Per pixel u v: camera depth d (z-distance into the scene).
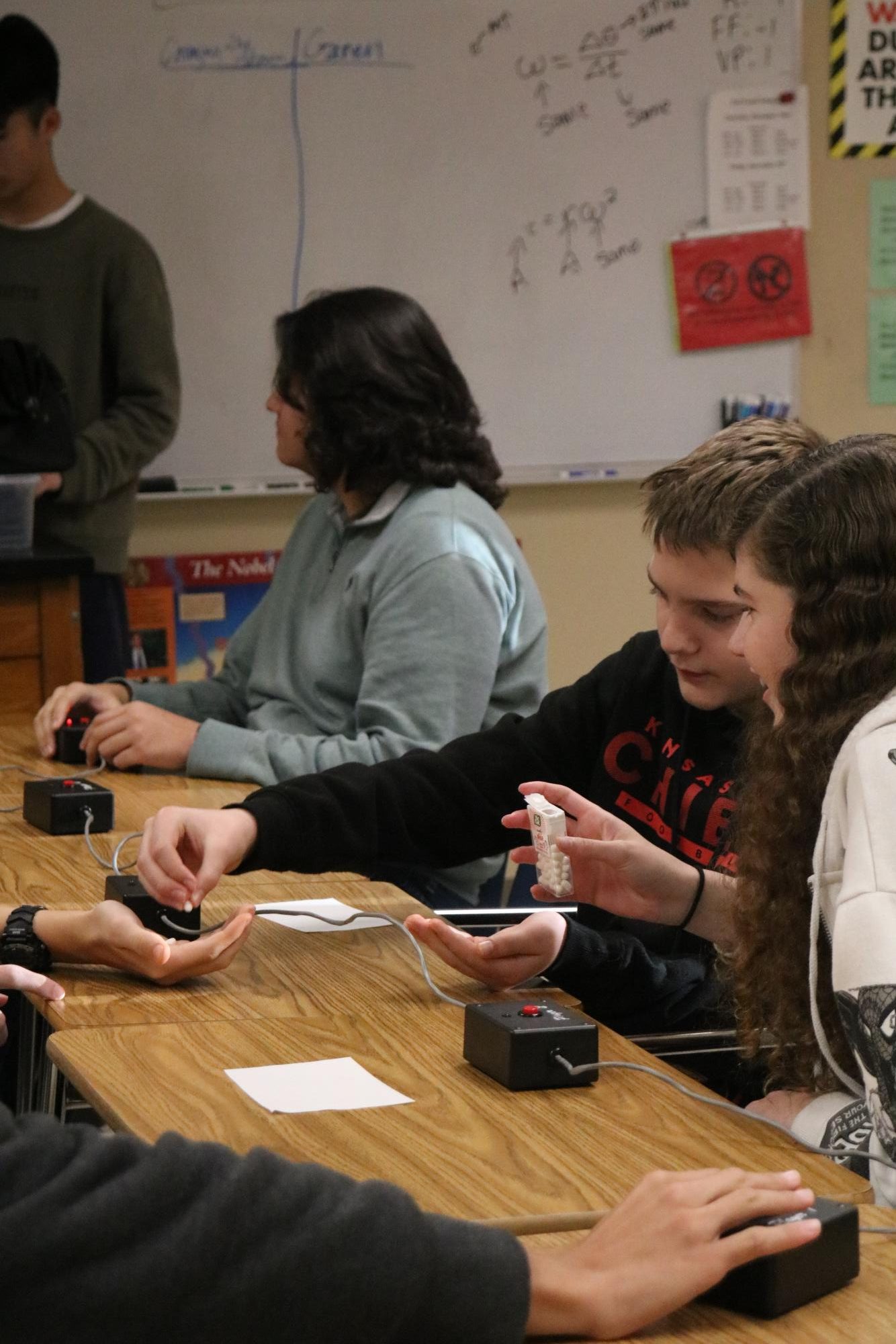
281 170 3.59
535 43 3.65
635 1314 0.83
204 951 1.35
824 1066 1.24
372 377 2.26
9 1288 0.73
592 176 3.72
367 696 2.17
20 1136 0.76
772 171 3.80
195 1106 1.08
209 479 3.65
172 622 3.68
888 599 1.12
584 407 3.80
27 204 3.39
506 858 2.34
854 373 3.93
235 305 3.61
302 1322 0.76
